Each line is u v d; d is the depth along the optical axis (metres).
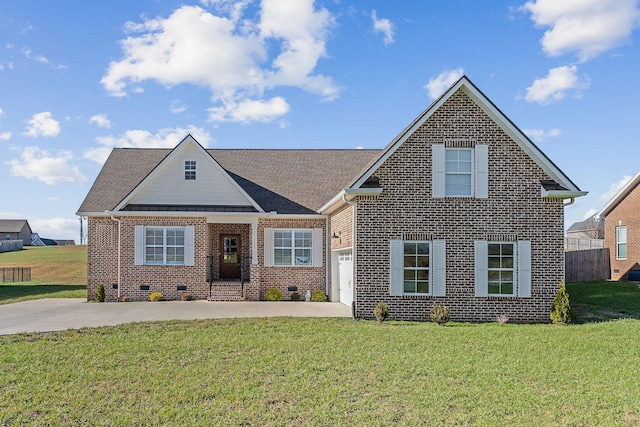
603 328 15.09
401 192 17.62
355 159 28.41
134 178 26.45
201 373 10.27
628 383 9.59
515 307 17.44
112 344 12.77
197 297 23.23
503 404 8.52
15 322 16.36
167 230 23.38
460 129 17.78
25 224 104.62
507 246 17.69
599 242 41.97
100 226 24.14
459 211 17.62
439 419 7.91
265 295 23.55
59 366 10.78
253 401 8.70
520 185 17.73
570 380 9.80
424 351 12.06
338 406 8.45
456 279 17.48
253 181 26.19
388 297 17.42
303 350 12.13
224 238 26.03
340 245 21.25
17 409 8.33
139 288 23.14
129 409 8.38
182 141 23.67
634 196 29.70
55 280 42.75
